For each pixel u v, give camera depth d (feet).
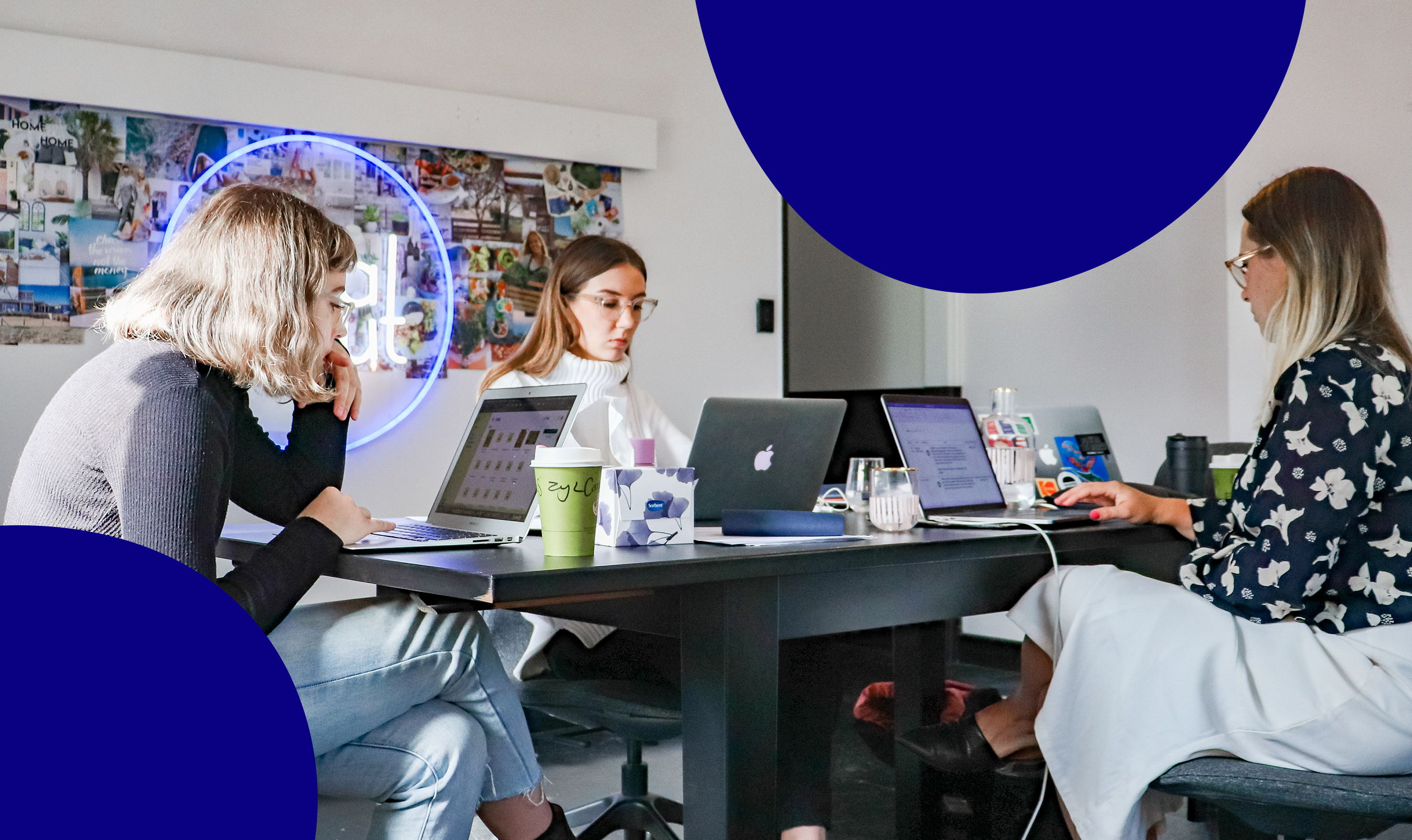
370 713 4.75
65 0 11.38
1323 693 5.30
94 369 4.76
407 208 13.21
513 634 8.79
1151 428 14.39
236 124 12.21
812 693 6.68
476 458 6.37
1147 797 5.90
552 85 14.25
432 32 13.38
